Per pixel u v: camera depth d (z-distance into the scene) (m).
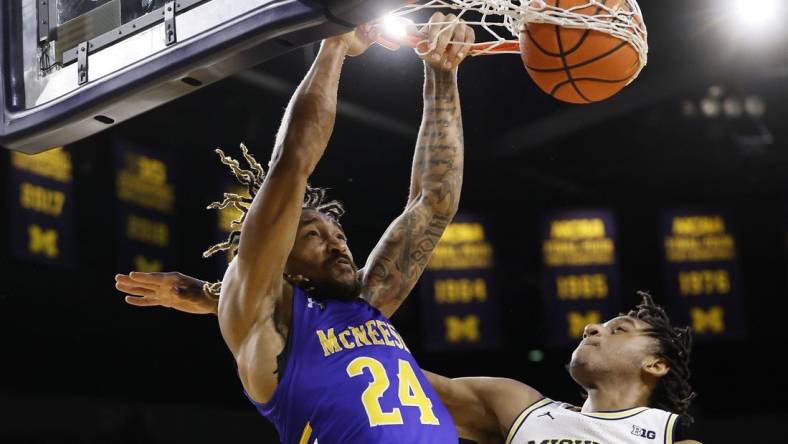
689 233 9.58
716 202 9.64
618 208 9.70
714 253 9.51
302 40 2.23
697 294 9.43
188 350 8.64
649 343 3.03
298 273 2.54
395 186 9.57
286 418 2.38
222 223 8.53
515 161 9.79
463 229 9.57
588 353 3.05
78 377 7.98
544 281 9.45
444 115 3.00
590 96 2.59
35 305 7.65
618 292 9.38
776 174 9.60
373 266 2.83
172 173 8.38
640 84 9.30
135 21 2.46
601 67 2.51
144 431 7.88
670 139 9.77
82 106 2.48
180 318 8.63
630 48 2.52
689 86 9.32
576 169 9.83
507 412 2.95
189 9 2.35
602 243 9.52
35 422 7.40
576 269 9.48
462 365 9.48
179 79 2.37
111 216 7.92
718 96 9.66
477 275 9.45
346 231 9.34
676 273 9.48
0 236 7.33
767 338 9.38
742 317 9.35
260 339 2.40
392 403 2.37
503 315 9.38
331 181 9.42
